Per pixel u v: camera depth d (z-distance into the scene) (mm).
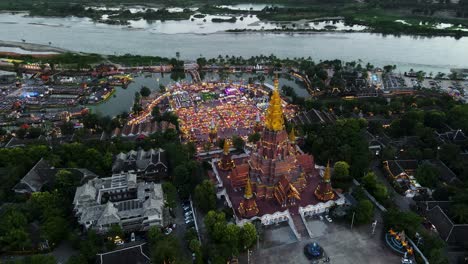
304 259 157125
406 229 165625
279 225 175625
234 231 157000
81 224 169375
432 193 194750
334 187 196000
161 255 142750
